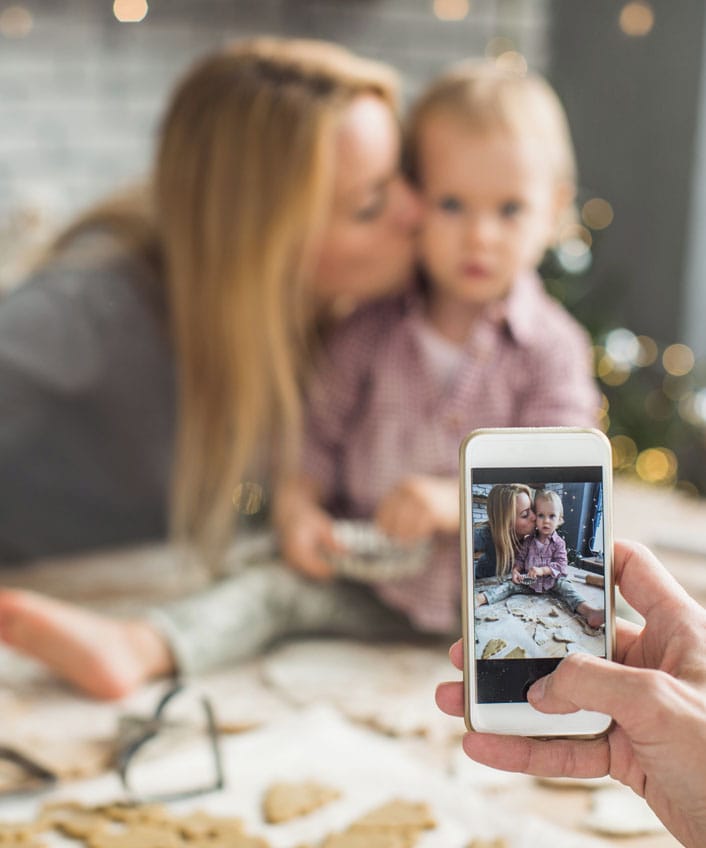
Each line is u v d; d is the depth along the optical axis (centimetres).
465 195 104
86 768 74
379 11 245
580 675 49
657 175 222
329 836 66
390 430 110
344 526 109
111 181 236
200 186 108
